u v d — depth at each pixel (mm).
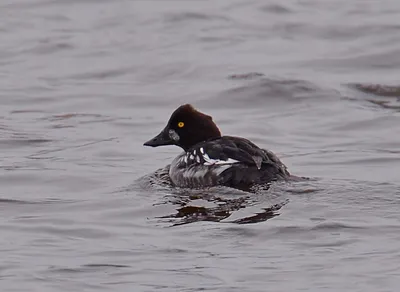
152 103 20422
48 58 23984
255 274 10789
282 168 14211
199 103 20375
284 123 18828
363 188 13727
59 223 12836
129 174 15398
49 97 20859
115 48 24562
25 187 14766
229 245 11719
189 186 14305
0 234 12375
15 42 25328
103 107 20203
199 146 14562
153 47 24484
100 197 14070
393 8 27266
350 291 10289
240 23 26344
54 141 17641
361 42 24297
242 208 12992
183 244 11805
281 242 11750
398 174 14938
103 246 11844
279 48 24125
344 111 19375
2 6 28703
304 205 12969
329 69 22359
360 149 16859
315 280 10586
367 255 11227
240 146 14234
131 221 12859
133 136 18000
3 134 18047
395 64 22703
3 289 10508
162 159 16422
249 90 20781
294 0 28469
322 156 16375
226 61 23094
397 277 10578
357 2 28062
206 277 10750
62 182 15023
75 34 25859
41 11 28141
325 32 25281
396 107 19656
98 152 16891
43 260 11383
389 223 12250
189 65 22844
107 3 28719
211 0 28562
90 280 10742
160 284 10602
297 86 20828
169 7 27938
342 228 12133
